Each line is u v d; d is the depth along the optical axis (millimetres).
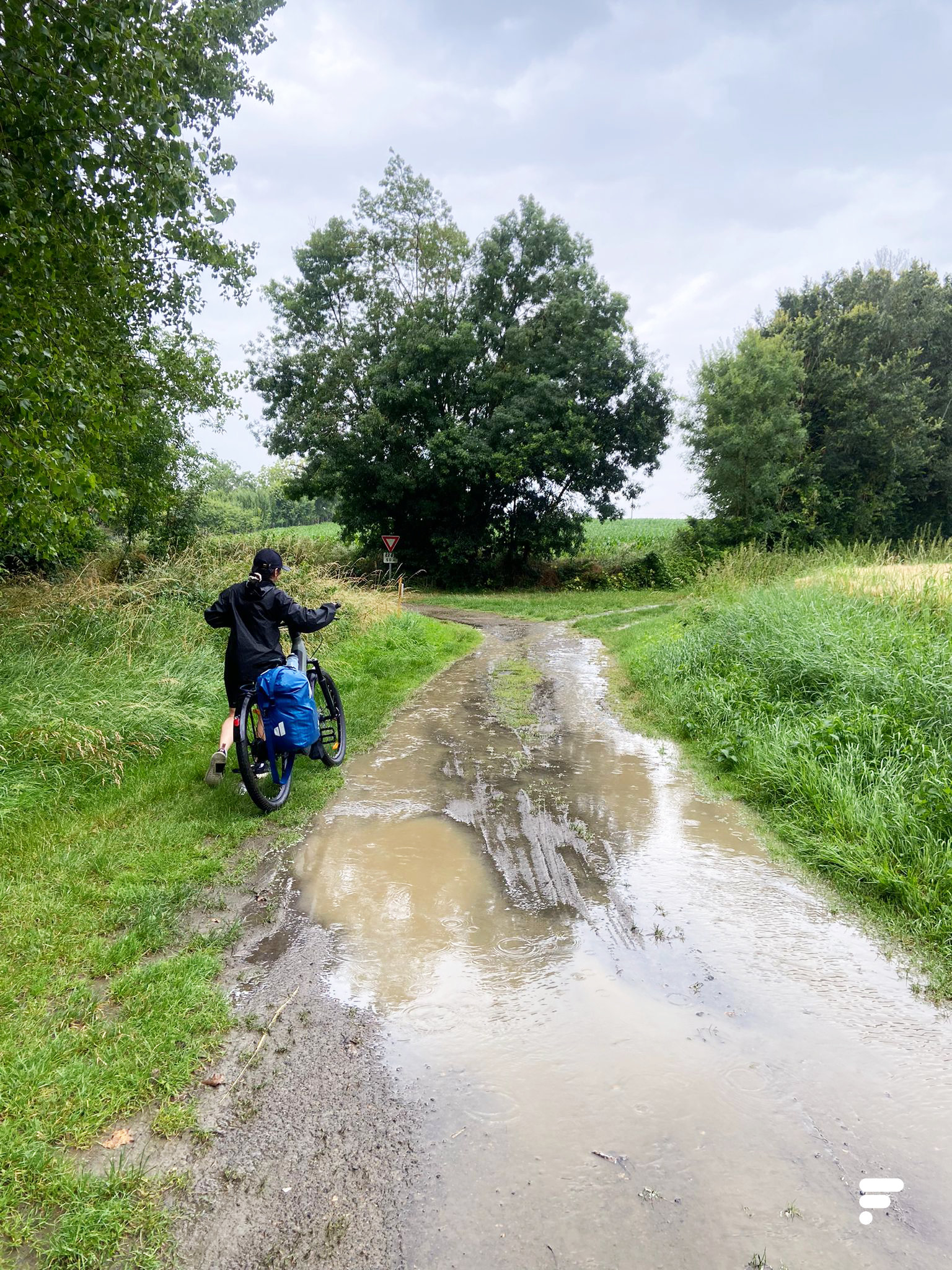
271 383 30594
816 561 14039
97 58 5641
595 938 3570
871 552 13570
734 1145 2301
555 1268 1890
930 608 8914
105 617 9102
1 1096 2412
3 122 5645
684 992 3123
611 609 21984
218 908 3807
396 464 30156
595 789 5781
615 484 32250
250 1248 1956
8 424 6652
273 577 5457
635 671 10422
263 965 3322
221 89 8867
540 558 34000
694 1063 2684
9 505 7117
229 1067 2658
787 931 3646
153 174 6922
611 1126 2375
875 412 33656
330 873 4242
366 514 32125
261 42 9523
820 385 34188
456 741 7156
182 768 5836
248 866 4277
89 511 9102
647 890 4074
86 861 4168
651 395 31297
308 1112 2443
